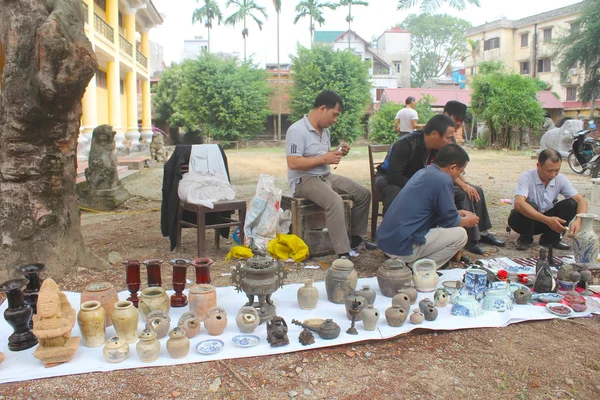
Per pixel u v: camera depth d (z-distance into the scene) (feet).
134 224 22.58
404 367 9.39
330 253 16.75
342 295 11.85
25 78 12.88
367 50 143.02
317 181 15.79
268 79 115.55
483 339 10.45
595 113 105.29
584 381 8.93
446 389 8.67
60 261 14.12
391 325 10.68
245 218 16.76
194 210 16.20
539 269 12.66
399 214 13.29
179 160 16.90
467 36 135.64
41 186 13.76
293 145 15.96
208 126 100.58
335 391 8.58
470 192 15.46
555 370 9.27
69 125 13.92
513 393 8.59
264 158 66.95
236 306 11.83
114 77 59.41
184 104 102.73
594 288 12.88
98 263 15.14
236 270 10.94
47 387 8.50
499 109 71.61
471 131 86.28
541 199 16.56
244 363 9.38
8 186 13.60
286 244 16.11
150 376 8.89
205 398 8.32
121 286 13.52
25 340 9.72
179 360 9.34
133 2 69.46
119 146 59.88
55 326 9.01
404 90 108.88
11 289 9.38
